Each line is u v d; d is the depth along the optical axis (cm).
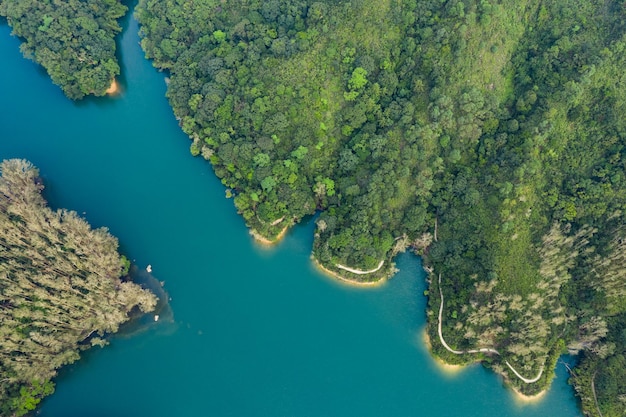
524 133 13262
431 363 13212
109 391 12681
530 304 12706
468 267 13150
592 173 13488
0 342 11462
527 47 14038
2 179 13500
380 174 13425
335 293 13900
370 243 13500
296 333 13450
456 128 13688
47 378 12269
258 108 13862
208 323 13450
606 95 13412
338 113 14075
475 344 12850
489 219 13288
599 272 12950
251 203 14212
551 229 13100
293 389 12850
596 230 13038
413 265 14075
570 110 13562
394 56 14000
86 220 14412
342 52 13950
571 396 12950
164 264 13988
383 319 13675
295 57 14125
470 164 13812
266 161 13825
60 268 12538
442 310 13312
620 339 12562
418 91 13725
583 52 13538
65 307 12288
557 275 13075
